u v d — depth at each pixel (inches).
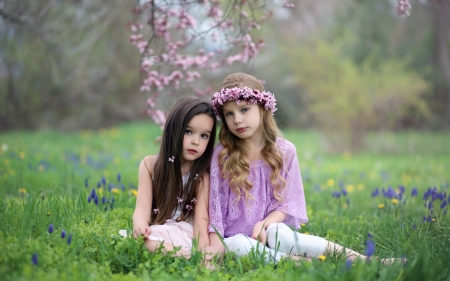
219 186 148.3
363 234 162.4
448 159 478.0
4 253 112.9
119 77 729.0
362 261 108.9
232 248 135.1
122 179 291.7
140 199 147.2
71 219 150.8
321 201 234.5
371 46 719.7
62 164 336.8
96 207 167.8
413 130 732.0
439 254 131.4
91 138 595.8
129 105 791.1
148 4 212.4
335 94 553.9
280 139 155.6
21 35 410.9
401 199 208.8
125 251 127.8
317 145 598.2
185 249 133.7
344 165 435.5
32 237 130.9
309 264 119.4
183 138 142.6
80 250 127.2
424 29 728.3
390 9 730.2
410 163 434.6
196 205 146.2
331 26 762.8
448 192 233.0
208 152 149.8
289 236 133.4
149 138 591.2
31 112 709.3
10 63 488.4
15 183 239.1
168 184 145.0
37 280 99.2
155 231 135.9
